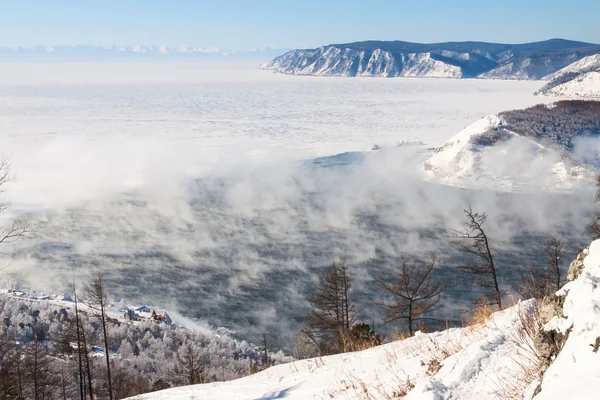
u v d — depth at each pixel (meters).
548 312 5.18
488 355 6.21
